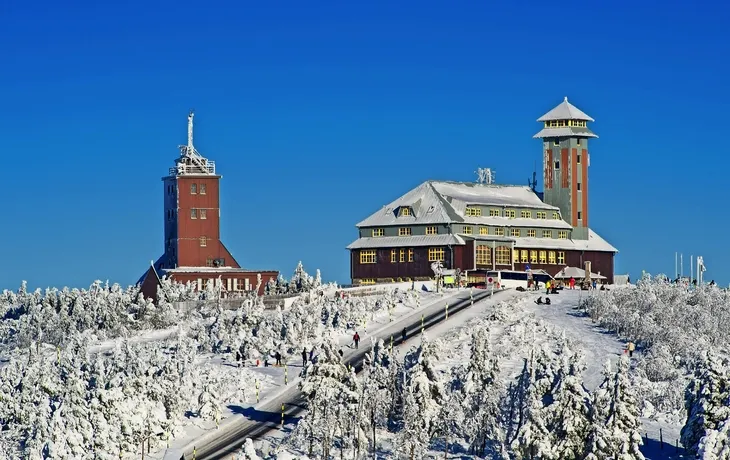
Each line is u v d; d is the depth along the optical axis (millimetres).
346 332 127500
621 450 76625
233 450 90188
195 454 89812
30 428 93875
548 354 88812
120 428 90312
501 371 109312
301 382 90812
